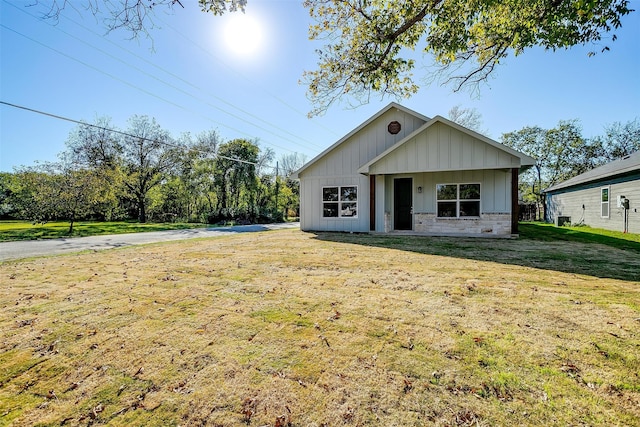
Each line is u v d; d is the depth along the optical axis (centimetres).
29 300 377
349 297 368
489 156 903
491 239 913
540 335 260
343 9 603
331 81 683
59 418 177
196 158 2386
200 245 866
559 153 2592
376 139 1180
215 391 197
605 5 449
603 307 320
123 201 2364
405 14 557
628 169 1072
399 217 1161
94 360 237
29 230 1457
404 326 283
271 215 2550
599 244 791
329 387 198
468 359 226
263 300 363
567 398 183
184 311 333
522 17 523
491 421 166
